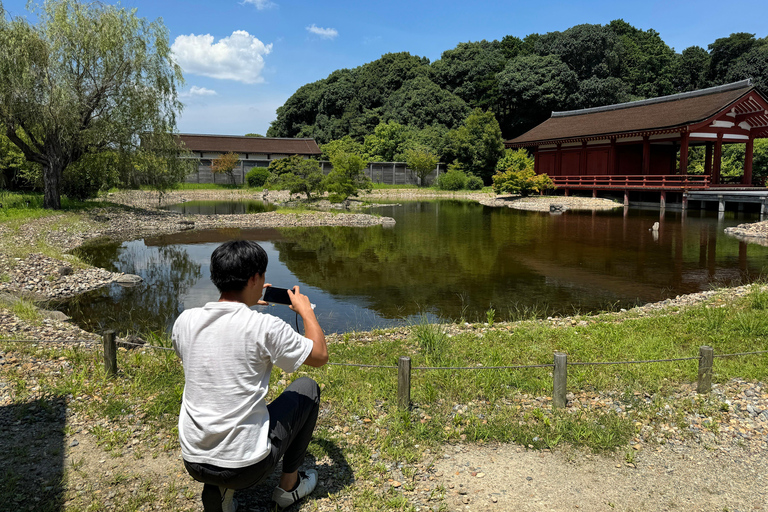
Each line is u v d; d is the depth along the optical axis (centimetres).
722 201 2622
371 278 1110
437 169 5294
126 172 2303
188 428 227
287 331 229
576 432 376
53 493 299
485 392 448
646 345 571
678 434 382
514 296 957
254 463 228
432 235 1828
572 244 1603
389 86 7100
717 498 306
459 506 294
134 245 1590
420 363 530
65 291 971
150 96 2112
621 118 3691
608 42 5709
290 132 7956
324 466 335
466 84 6512
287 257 1366
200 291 1003
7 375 472
